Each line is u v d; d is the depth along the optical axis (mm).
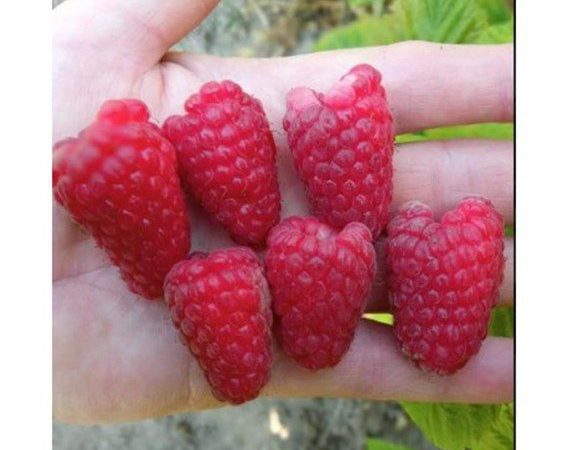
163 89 142
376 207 125
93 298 137
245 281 117
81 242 135
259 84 144
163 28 139
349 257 118
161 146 116
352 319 121
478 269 123
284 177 135
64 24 136
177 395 140
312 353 121
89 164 111
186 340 118
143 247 117
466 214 125
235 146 121
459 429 151
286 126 127
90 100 136
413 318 124
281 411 194
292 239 119
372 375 137
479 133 155
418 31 165
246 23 215
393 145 133
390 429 194
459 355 124
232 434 193
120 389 139
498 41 159
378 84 126
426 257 123
